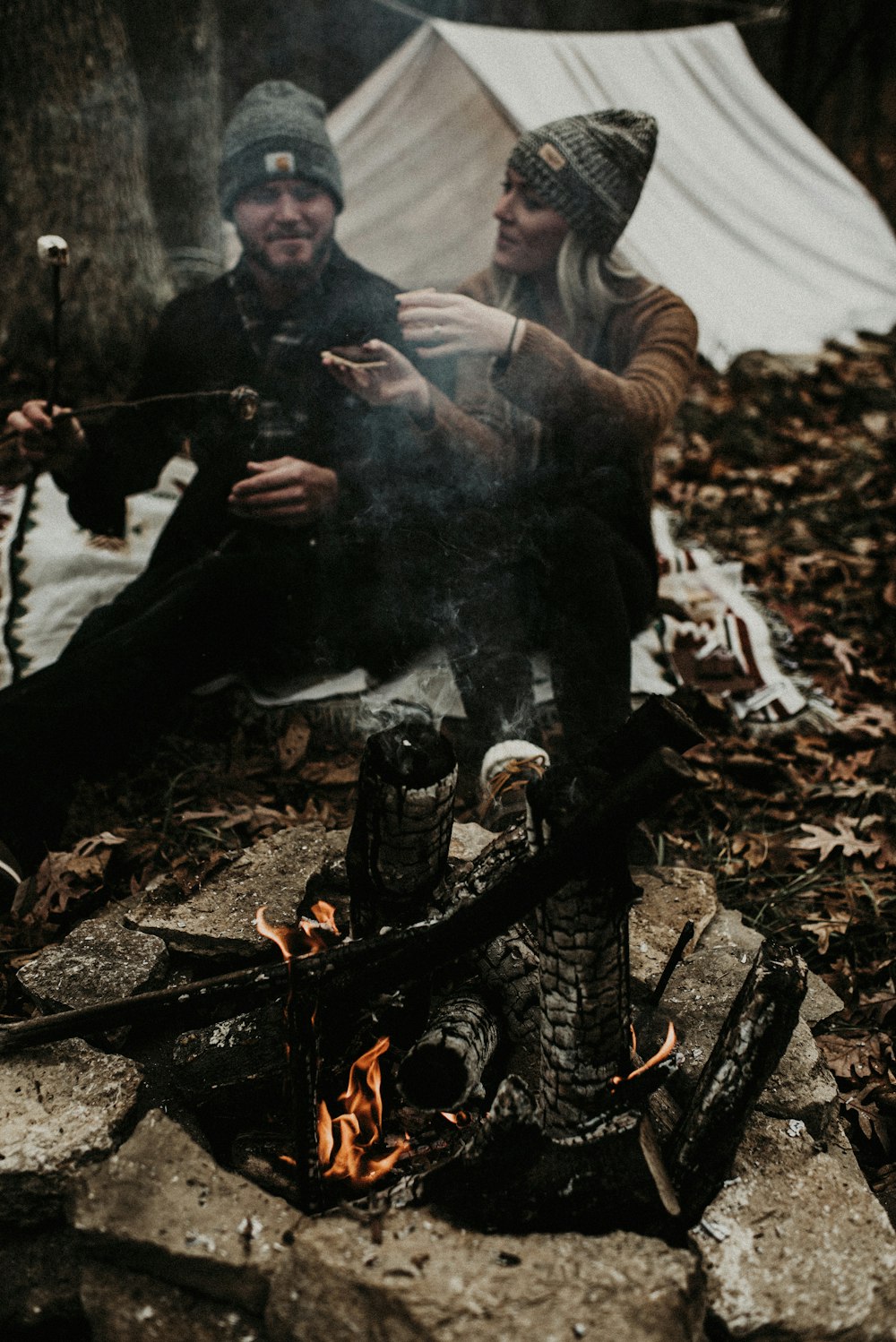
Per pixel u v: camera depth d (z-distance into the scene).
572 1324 1.48
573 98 5.16
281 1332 1.55
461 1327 1.47
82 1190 1.68
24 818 2.47
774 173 6.05
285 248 2.86
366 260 5.79
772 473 4.71
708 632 3.47
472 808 2.70
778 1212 1.71
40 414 2.79
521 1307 1.50
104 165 4.63
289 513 2.71
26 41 4.34
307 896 2.24
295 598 2.81
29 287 4.64
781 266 5.92
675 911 2.23
